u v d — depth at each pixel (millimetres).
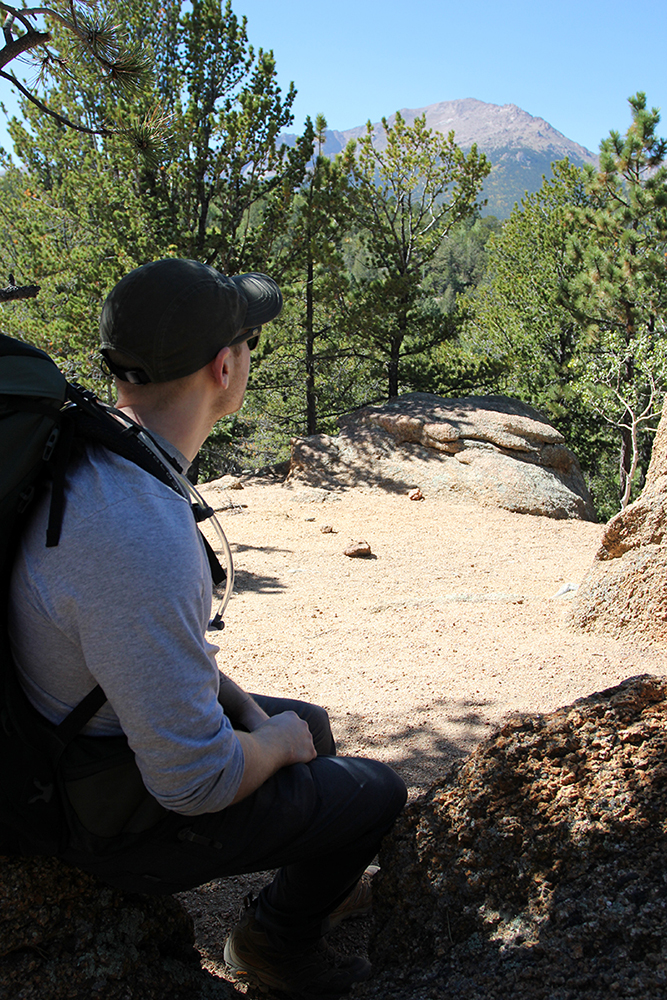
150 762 1150
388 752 3311
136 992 1430
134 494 1143
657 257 16516
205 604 1221
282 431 21969
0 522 1101
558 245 23484
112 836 1274
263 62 13234
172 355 1299
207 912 2141
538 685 3971
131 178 13508
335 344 18203
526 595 6375
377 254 17625
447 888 1649
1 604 1152
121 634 1101
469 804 1700
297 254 15000
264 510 10578
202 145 13352
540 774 1691
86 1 5250
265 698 1942
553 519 10570
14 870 1394
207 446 19797
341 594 6508
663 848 1500
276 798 1405
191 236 13586
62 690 1196
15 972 1351
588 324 18125
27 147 18250
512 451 11781
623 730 1724
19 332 12289
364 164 16453
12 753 1183
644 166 16828
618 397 17375
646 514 4719
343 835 1506
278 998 1731
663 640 4508
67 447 1146
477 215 17516
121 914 1512
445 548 8625
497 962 1466
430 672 4266
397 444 12164
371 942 1776
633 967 1329
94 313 11883
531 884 1570
